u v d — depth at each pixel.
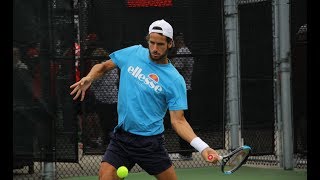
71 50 15.72
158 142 10.02
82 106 16.48
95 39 16.53
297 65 17.31
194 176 17.09
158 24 9.56
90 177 16.81
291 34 17.34
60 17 15.61
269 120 18.06
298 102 17.36
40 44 15.44
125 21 16.67
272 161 18.45
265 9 17.72
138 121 9.86
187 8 17.23
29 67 15.38
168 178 10.18
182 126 9.56
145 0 16.83
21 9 15.26
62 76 15.69
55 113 15.64
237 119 17.92
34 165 16.95
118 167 9.99
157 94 9.80
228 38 17.62
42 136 15.57
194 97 17.45
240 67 17.86
